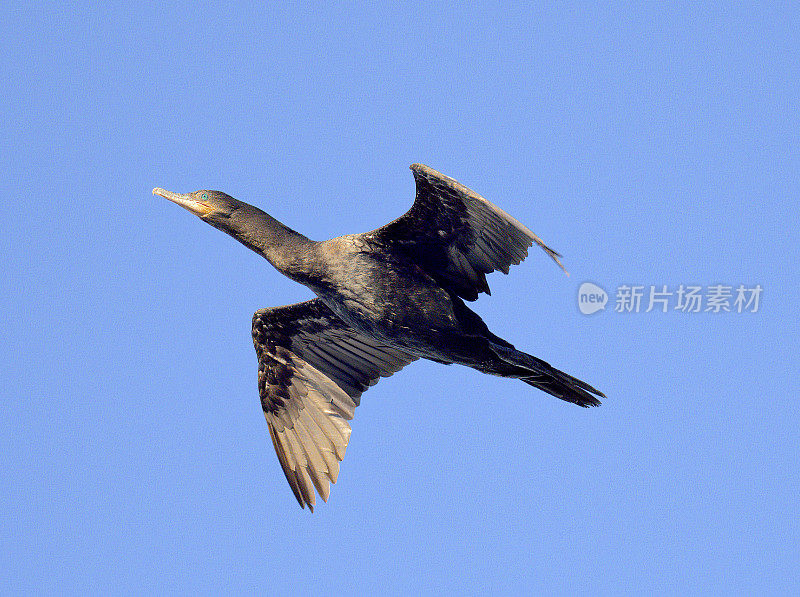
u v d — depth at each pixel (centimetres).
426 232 1395
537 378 1515
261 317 1616
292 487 1595
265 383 1636
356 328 1489
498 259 1388
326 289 1447
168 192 1523
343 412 1614
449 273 1434
